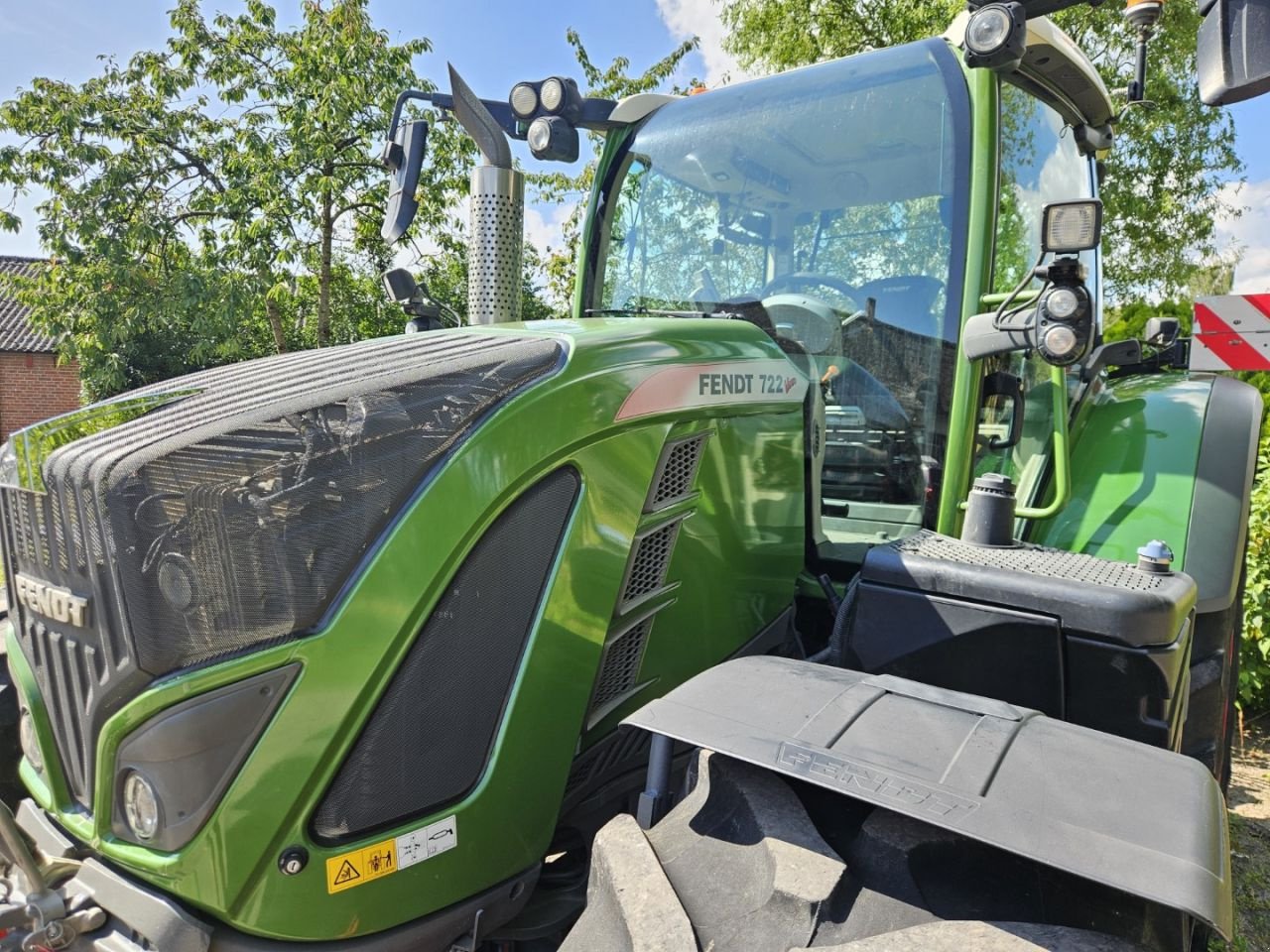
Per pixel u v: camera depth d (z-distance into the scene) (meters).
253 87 10.83
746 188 2.57
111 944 1.27
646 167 2.78
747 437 1.81
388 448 1.32
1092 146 3.07
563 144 2.59
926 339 2.23
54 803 1.43
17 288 11.78
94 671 1.29
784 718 1.26
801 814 1.20
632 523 1.57
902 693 1.33
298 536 1.25
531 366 1.48
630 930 1.07
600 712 1.59
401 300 2.41
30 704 1.45
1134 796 1.09
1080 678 1.54
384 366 1.47
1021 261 2.45
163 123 11.12
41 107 10.59
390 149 2.42
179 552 1.21
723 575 1.79
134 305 10.82
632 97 2.82
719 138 2.64
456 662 1.36
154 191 11.06
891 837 1.16
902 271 2.28
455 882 1.38
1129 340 3.04
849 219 2.38
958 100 2.21
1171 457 2.39
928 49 2.33
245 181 10.50
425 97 2.43
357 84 10.21
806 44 10.61
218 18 10.99
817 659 1.81
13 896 1.37
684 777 1.73
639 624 1.64
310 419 1.29
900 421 2.28
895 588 1.71
